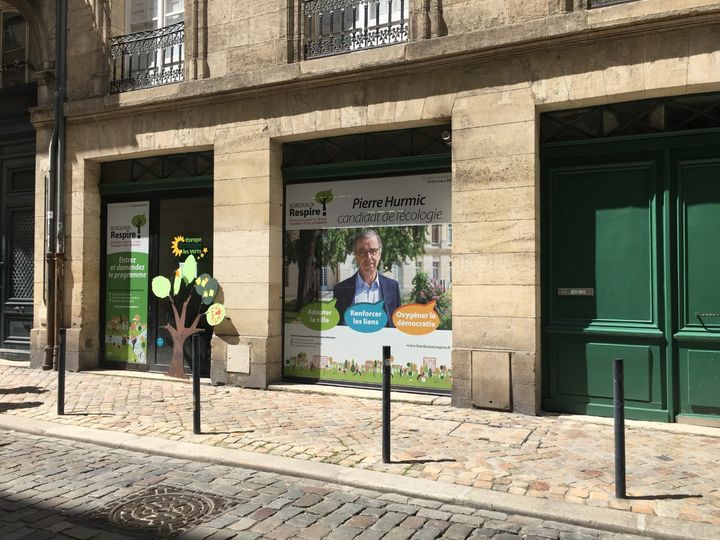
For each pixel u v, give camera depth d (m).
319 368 8.27
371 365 7.95
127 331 9.77
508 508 4.11
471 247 6.96
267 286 8.23
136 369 9.67
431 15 7.28
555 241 6.90
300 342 8.39
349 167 8.04
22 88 10.73
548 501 4.18
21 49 11.09
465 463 5.00
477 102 6.98
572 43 6.49
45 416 6.70
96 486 4.59
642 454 5.27
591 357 6.69
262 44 8.38
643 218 6.52
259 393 7.95
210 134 8.68
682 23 6.03
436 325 7.57
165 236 9.50
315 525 3.89
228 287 8.48
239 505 4.21
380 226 7.95
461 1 7.17
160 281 9.02
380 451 5.34
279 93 8.18
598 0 6.62
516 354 6.71
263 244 8.27
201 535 3.71
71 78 9.89
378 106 7.57
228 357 8.42
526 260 6.69
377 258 7.95
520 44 6.68
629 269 6.57
